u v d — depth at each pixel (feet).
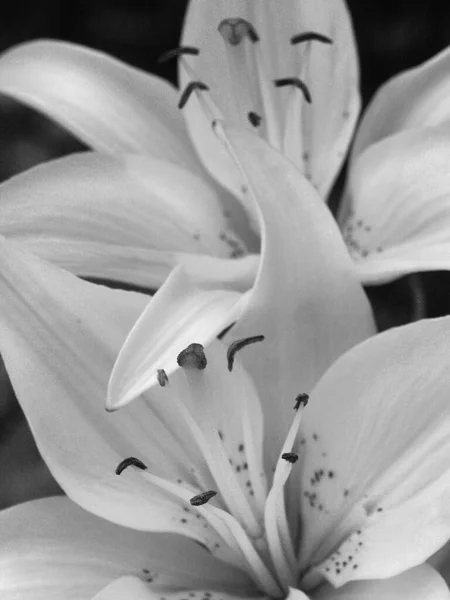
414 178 1.38
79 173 1.41
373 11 2.31
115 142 1.46
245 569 1.32
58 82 1.48
